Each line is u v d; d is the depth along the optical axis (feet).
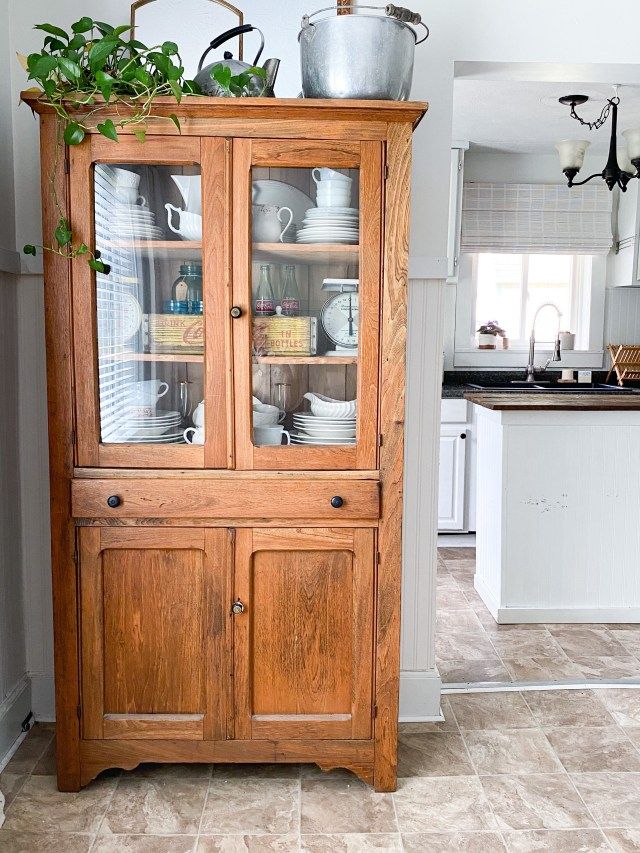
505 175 16.21
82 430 6.29
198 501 6.32
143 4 7.24
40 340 7.52
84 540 6.37
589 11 7.45
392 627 6.51
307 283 6.28
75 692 6.50
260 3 7.33
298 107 5.98
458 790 6.71
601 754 7.29
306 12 7.37
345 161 6.11
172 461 6.35
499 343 16.69
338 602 6.52
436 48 7.41
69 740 6.55
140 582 6.45
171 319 6.29
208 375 6.28
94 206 6.13
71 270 6.16
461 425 14.66
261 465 6.37
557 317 17.01
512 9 7.41
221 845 5.94
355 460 6.40
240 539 6.40
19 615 7.63
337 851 5.88
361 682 6.57
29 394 7.56
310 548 6.42
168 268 6.24
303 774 6.99
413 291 7.63
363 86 6.08
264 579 6.47
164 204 6.17
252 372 6.32
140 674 6.54
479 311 17.02
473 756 7.26
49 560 7.73
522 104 12.67
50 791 6.63
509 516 10.61
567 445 10.53
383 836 6.07
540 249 16.12
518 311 17.04
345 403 6.40
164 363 6.32
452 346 16.63
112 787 6.72
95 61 5.66
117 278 6.24
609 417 10.47
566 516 10.65
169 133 6.03
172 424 6.37
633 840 6.03
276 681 6.58
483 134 14.61
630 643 10.03
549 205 16.07
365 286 6.25
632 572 10.79
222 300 6.22
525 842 6.00
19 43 7.21
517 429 10.48
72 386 6.25
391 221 6.17
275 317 6.31
